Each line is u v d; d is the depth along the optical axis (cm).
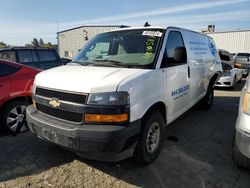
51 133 331
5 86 473
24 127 505
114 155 312
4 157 395
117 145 298
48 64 984
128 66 373
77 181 333
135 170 360
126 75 330
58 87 330
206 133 510
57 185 324
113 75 329
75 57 456
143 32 429
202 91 597
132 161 373
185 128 539
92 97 304
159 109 395
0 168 363
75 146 310
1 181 331
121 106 303
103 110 301
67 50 3903
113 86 306
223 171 359
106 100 302
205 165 375
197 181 334
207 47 629
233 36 2964
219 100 850
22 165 372
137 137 324
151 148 374
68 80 330
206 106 668
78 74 343
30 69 520
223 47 3052
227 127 549
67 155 403
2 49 876
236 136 311
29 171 356
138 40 416
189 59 489
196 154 412
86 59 429
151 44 401
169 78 402
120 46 420
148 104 345
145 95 338
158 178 341
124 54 405
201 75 564
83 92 308
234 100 850
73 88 317
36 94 367
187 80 479
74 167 368
